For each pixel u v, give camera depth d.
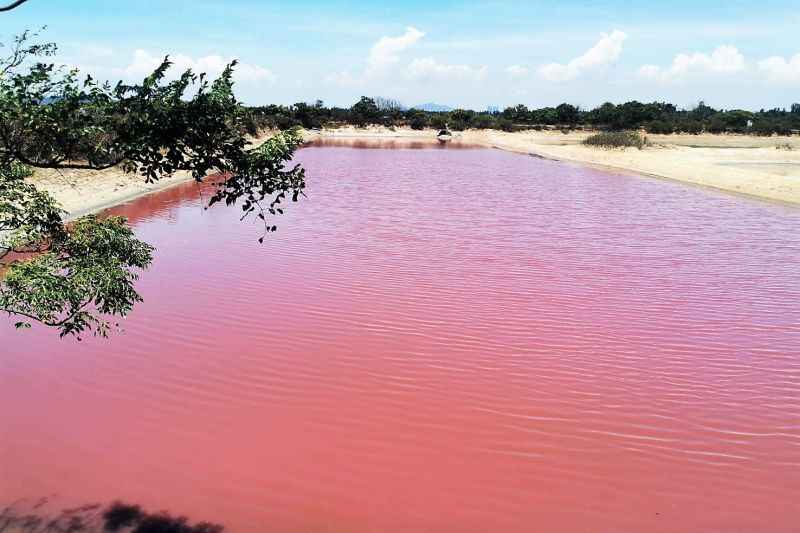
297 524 6.15
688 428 8.05
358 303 12.41
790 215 24.14
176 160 4.95
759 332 11.35
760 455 7.50
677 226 21.55
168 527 6.03
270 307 12.08
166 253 16.06
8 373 9.22
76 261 6.03
